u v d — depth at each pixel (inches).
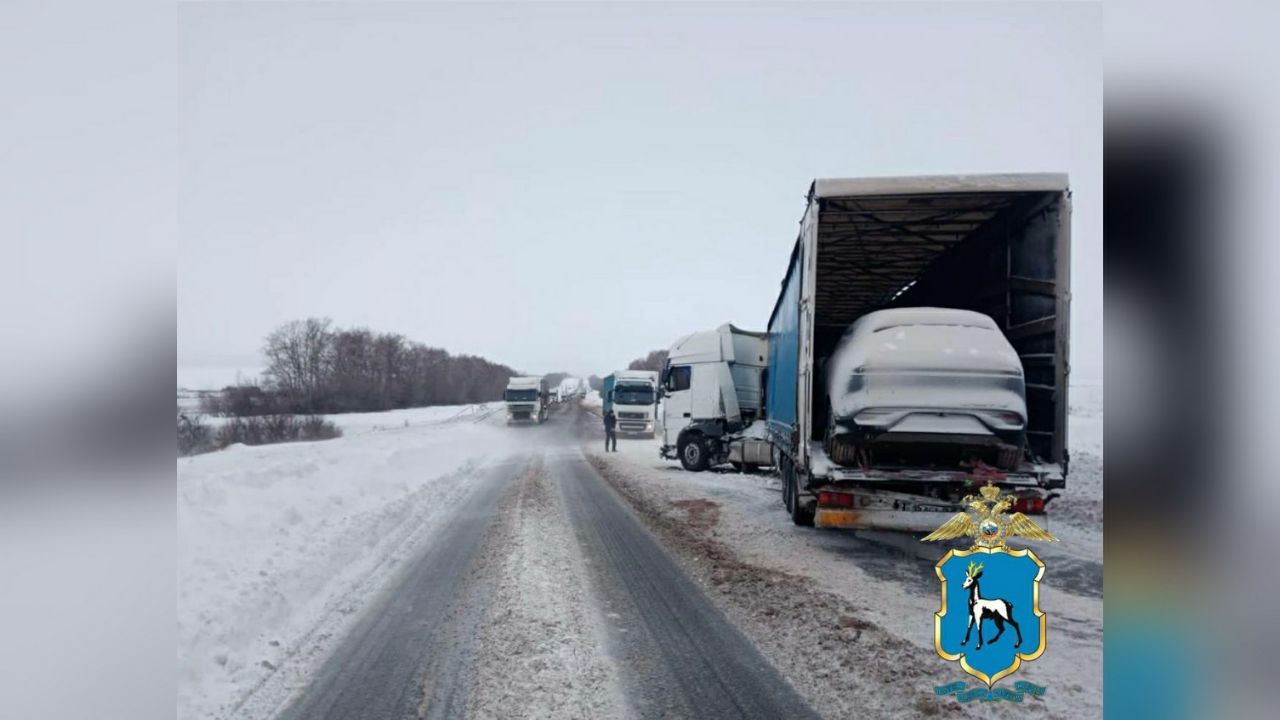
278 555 265.4
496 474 601.3
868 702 152.5
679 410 649.6
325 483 427.2
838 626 198.4
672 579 250.7
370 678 165.3
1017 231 314.5
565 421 1622.8
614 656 177.8
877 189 291.0
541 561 275.3
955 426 261.6
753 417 631.8
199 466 404.5
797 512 347.6
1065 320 270.8
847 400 273.6
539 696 155.0
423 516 386.9
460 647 184.2
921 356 267.9
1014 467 263.7
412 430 1079.0
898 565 272.2
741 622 203.6
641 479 562.3
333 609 218.2
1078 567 265.7
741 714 146.7
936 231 366.0
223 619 195.6
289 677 166.4
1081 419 502.0
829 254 414.6
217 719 144.9
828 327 443.2
